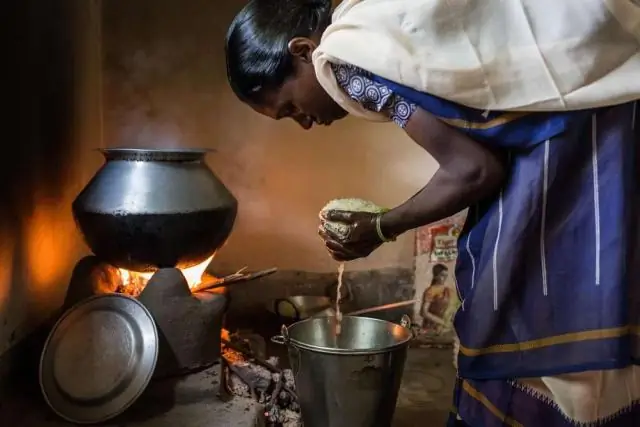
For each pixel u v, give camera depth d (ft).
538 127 3.24
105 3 8.42
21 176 5.93
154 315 5.96
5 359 5.68
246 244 9.04
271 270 6.94
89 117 8.08
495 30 3.25
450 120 3.26
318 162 8.91
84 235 6.09
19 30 5.84
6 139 5.58
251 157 8.86
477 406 3.61
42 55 6.44
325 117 4.03
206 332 6.23
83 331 5.83
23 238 6.01
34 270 6.31
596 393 3.34
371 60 3.27
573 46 3.17
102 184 5.94
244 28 3.89
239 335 7.88
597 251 3.27
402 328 5.62
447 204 3.44
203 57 8.58
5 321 5.66
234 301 9.14
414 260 9.02
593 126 3.26
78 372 5.70
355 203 4.20
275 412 6.24
